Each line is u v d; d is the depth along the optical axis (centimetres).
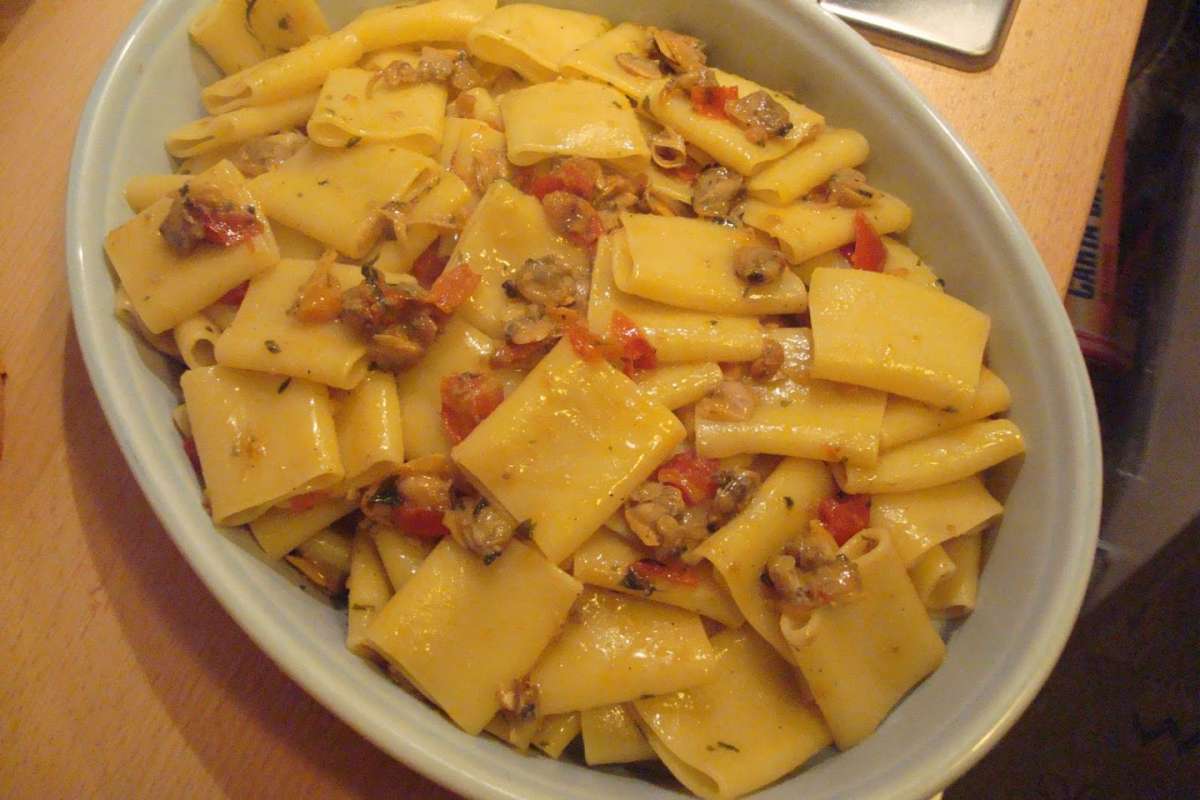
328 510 34
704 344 34
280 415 34
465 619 32
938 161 37
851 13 41
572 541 32
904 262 37
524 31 40
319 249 36
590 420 33
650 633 33
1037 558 33
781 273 35
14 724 33
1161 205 52
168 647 34
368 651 33
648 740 33
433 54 39
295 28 40
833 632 33
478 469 32
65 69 41
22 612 34
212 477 33
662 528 32
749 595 33
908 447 35
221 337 34
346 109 37
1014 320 35
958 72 41
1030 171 39
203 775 33
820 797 31
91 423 36
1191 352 45
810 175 37
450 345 35
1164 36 54
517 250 36
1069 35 41
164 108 38
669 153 38
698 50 40
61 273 38
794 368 35
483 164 38
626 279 34
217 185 35
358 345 34
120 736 33
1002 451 34
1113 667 45
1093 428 33
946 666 34
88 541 35
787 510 34
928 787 30
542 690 32
